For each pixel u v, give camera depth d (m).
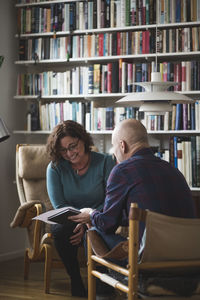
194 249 1.98
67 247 3.23
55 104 4.54
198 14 4.11
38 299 3.31
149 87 3.03
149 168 2.13
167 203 2.09
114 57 4.33
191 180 4.10
